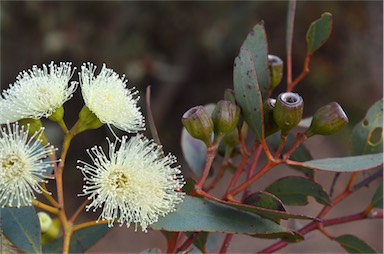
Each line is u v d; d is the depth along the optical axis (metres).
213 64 1.19
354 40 1.13
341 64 1.15
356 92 1.15
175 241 0.31
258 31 0.32
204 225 0.29
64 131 0.30
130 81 1.12
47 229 0.33
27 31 1.12
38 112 0.30
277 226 0.29
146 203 0.29
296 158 0.35
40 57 1.13
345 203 0.97
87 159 1.14
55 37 1.09
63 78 0.30
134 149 0.29
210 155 0.30
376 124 0.35
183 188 0.30
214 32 1.13
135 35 1.12
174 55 1.17
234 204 0.29
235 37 1.13
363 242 0.33
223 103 0.30
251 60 0.30
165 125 1.22
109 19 1.11
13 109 0.30
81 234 0.33
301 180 0.33
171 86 1.20
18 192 0.29
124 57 1.11
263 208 0.28
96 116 0.30
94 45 1.11
